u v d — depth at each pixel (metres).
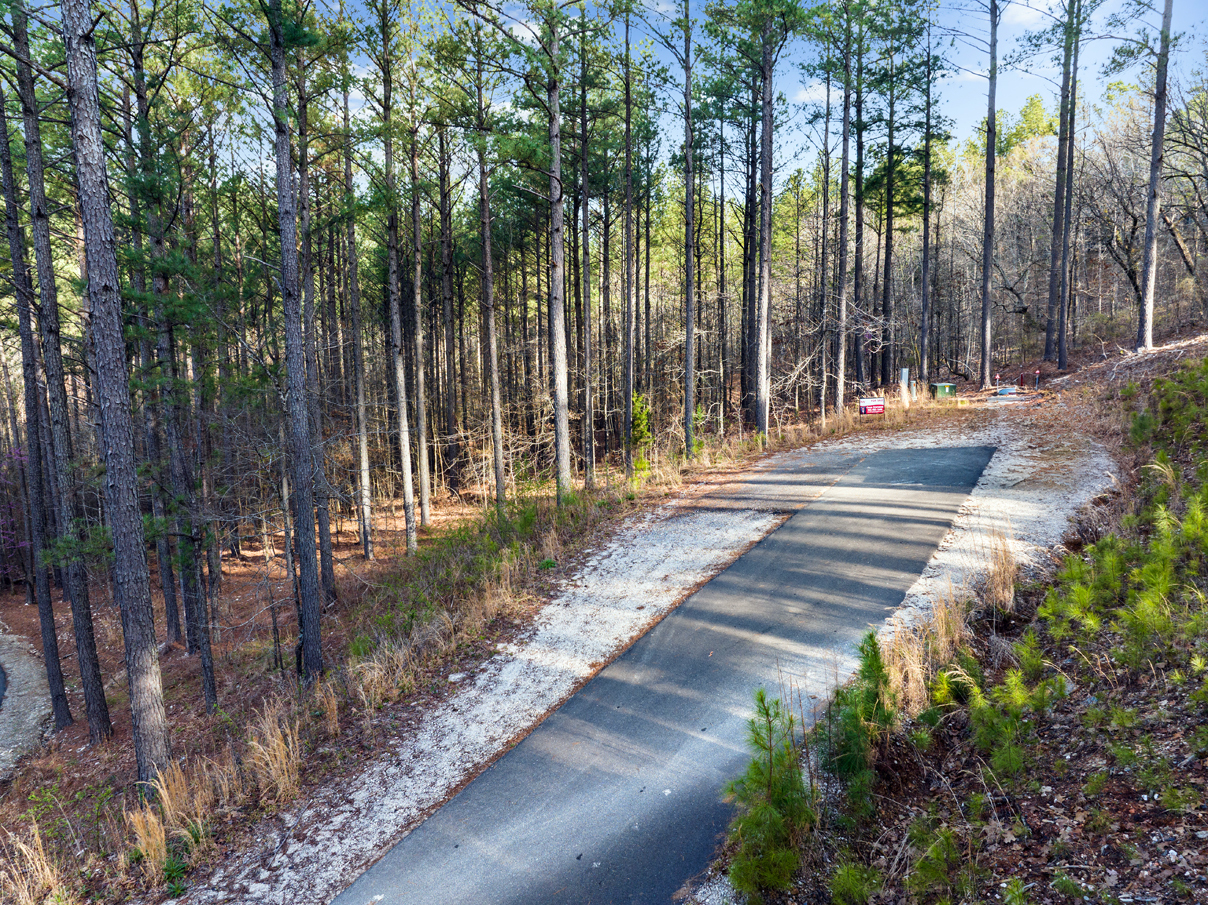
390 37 17.06
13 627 24.66
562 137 20.00
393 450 32.84
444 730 7.84
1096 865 3.77
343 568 20.89
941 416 20.36
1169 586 5.57
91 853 6.99
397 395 20.19
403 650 9.93
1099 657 5.79
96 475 13.27
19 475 30.36
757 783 4.76
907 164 27.62
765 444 20.19
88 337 15.70
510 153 14.35
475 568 13.05
